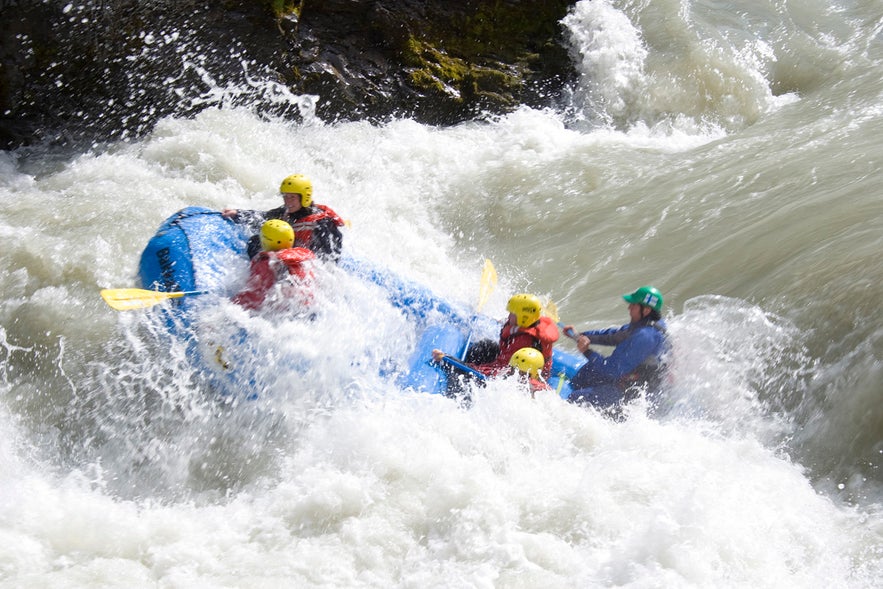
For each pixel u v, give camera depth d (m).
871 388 20.50
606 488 18.66
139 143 37.03
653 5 44.53
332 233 25.42
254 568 16.86
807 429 21.11
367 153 37.84
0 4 35.75
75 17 36.31
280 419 21.31
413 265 31.44
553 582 16.39
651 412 22.17
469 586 16.41
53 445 21.50
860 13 43.72
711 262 27.94
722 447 20.48
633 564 16.61
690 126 40.44
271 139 37.47
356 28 40.78
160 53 37.44
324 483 18.77
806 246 26.11
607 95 42.31
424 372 22.75
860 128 34.19
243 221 26.39
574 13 44.25
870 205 26.89
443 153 38.28
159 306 23.77
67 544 17.39
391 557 17.28
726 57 41.81
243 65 38.44
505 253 32.75
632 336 22.42
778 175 31.50
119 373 22.94
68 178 33.91
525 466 19.67
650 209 32.41
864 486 19.33
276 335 22.06
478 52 42.78
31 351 24.12
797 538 17.45
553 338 23.03
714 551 16.83
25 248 27.42
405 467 19.19
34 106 37.09
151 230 29.34
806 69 40.97
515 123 40.47
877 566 16.72
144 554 17.30
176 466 20.88
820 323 22.84
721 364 23.19
